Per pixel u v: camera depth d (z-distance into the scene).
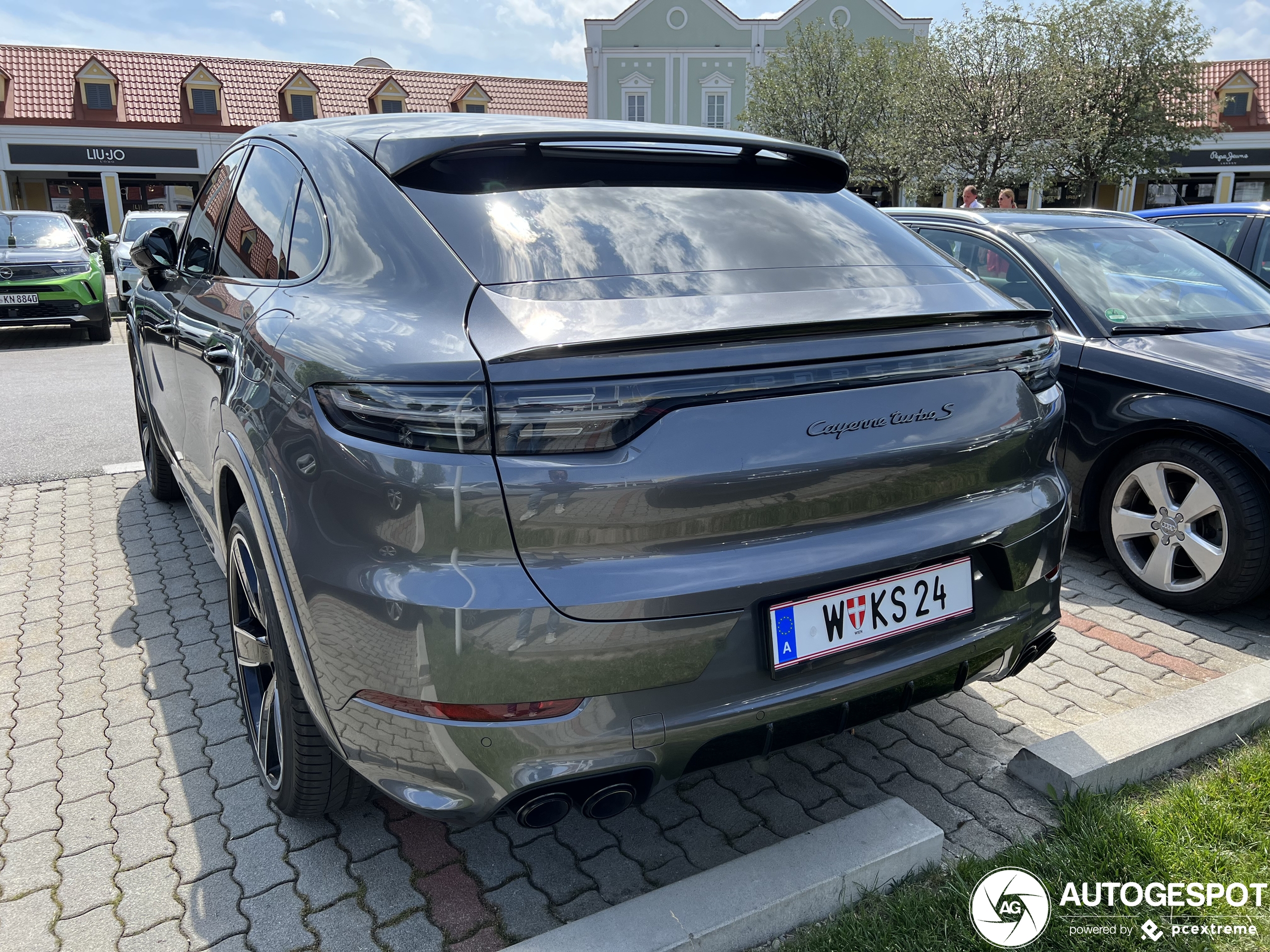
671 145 2.21
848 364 1.70
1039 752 2.37
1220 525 3.26
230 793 2.41
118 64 37.00
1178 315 3.84
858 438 1.73
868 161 28.36
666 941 1.74
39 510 4.84
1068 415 3.70
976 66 22.55
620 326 1.62
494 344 1.54
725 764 1.74
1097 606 3.51
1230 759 2.47
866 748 2.59
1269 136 36.38
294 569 1.73
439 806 1.64
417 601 1.52
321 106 38.34
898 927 1.87
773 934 1.86
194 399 2.73
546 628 1.52
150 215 14.17
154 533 4.46
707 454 1.59
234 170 2.90
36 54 36.19
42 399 7.92
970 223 4.38
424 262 1.77
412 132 2.09
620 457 1.54
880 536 1.79
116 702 2.89
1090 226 4.38
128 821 2.29
